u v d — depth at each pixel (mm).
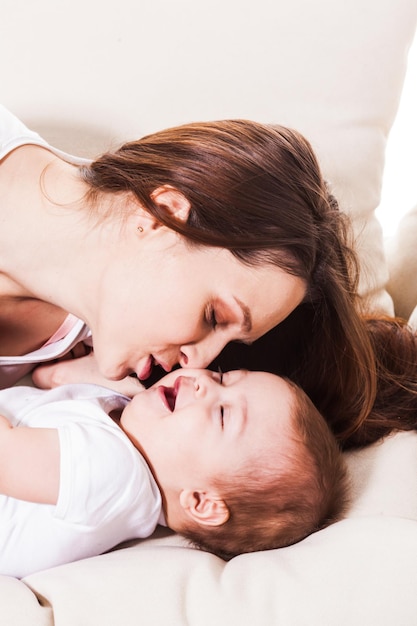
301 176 1026
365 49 1336
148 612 854
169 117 1275
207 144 1000
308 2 1311
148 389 1131
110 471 992
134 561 935
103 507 992
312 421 1104
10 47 1229
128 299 965
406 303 1555
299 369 1236
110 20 1250
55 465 973
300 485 1068
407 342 1322
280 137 1043
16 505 988
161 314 959
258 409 1082
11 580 905
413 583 872
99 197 1007
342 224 1128
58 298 1042
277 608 865
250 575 920
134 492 1011
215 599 872
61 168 1064
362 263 1399
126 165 1011
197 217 960
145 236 959
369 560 904
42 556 990
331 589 874
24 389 1119
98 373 1185
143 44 1261
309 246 991
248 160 990
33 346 1170
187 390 1095
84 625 836
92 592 873
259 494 1062
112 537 1030
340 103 1345
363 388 1211
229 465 1057
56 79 1243
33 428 993
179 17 1269
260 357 1231
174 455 1062
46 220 1022
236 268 945
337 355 1201
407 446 1189
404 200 2043
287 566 927
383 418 1238
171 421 1071
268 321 988
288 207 985
